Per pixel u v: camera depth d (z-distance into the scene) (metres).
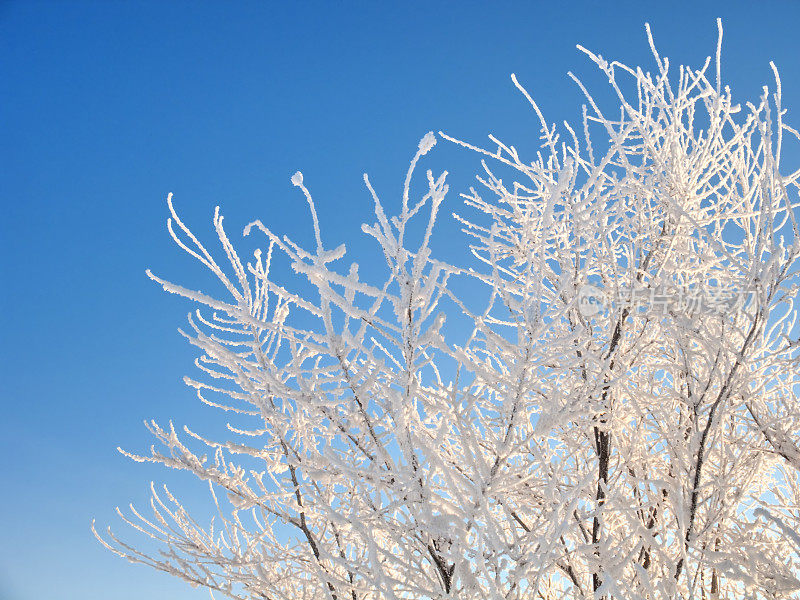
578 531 3.00
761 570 2.83
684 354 3.00
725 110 3.22
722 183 3.27
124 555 3.16
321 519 2.99
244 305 2.70
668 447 3.14
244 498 2.97
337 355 2.05
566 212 2.98
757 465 3.06
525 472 2.33
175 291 2.22
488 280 2.13
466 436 2.04
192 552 3.14
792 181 2.95
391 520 2.11
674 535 3.03
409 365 2.00
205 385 2.70
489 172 3.64
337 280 1.93
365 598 2.81
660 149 3.37
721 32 3.20
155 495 3.51
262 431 2.89
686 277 3.37
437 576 2.18
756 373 2.95
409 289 1.94
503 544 1.97
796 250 2.58
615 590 1.86
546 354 2.06
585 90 3.04
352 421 2.19
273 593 3.17
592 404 2.34
